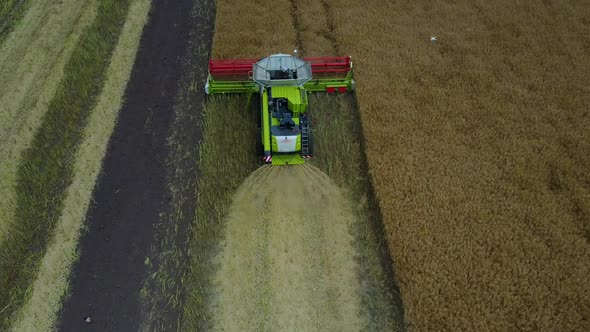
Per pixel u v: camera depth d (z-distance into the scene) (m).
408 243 12.22
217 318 11.15
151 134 15.11
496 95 16.38
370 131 14.98
